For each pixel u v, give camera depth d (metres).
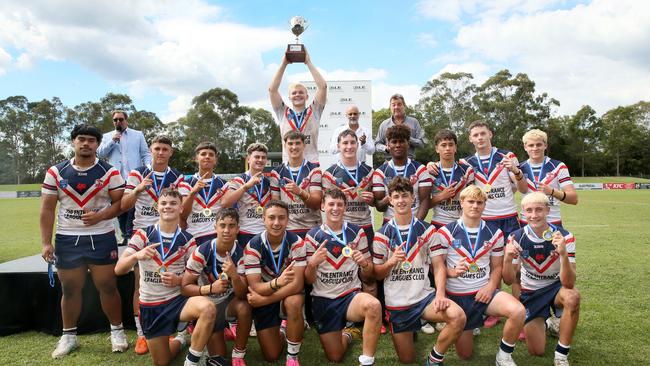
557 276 3.55
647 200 21.77
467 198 3.64
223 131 47.50
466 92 48.19
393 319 3.56
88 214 3.83
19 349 3.93
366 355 3.30
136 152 6.38
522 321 3.23
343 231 3.71
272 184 4.53
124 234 6.18
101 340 4.19
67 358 3.72
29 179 54.62
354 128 6.50
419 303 3.52
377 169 4.43
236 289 3.51
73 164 3.95
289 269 3.44
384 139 6.44
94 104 49.56
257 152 4.37
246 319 3.47
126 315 4.47
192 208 4.39
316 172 4.44
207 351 3.58
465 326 3.55
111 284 3.95
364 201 4.39
